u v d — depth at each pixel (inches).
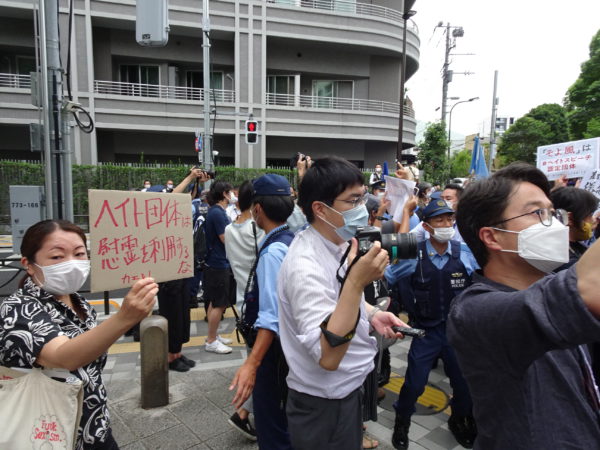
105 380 136.6
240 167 673.6
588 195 95.7
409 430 115.2
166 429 109.0
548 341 31.7
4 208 531.5
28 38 604.4
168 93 656.4
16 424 49.8
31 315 53.0
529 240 41.1
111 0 590.9
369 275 47.0
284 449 80.4
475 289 42.1
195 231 182.5
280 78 718.5
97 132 634.8
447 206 104.3
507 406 37.0
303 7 676.7
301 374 58.1
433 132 745.0
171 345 142.8
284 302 60.4
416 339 106.7
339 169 57.5
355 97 749.9
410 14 542.9
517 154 1102.4
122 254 59.4
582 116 782.5
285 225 86.0
